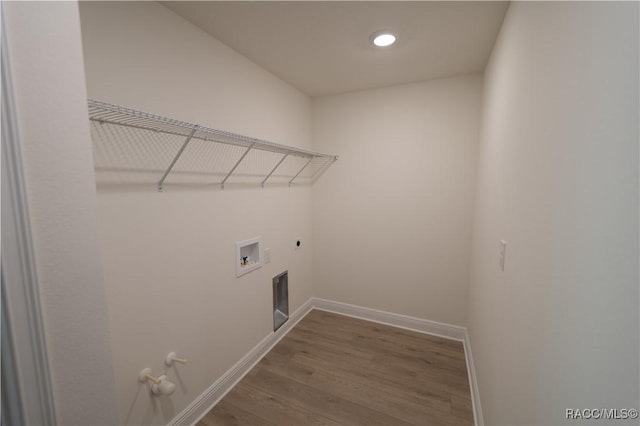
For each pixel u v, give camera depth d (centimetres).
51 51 47
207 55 164
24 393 44
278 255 245
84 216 53
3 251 41
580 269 56
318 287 312
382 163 266
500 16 146
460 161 238
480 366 169
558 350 65
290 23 154
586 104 56
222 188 180
